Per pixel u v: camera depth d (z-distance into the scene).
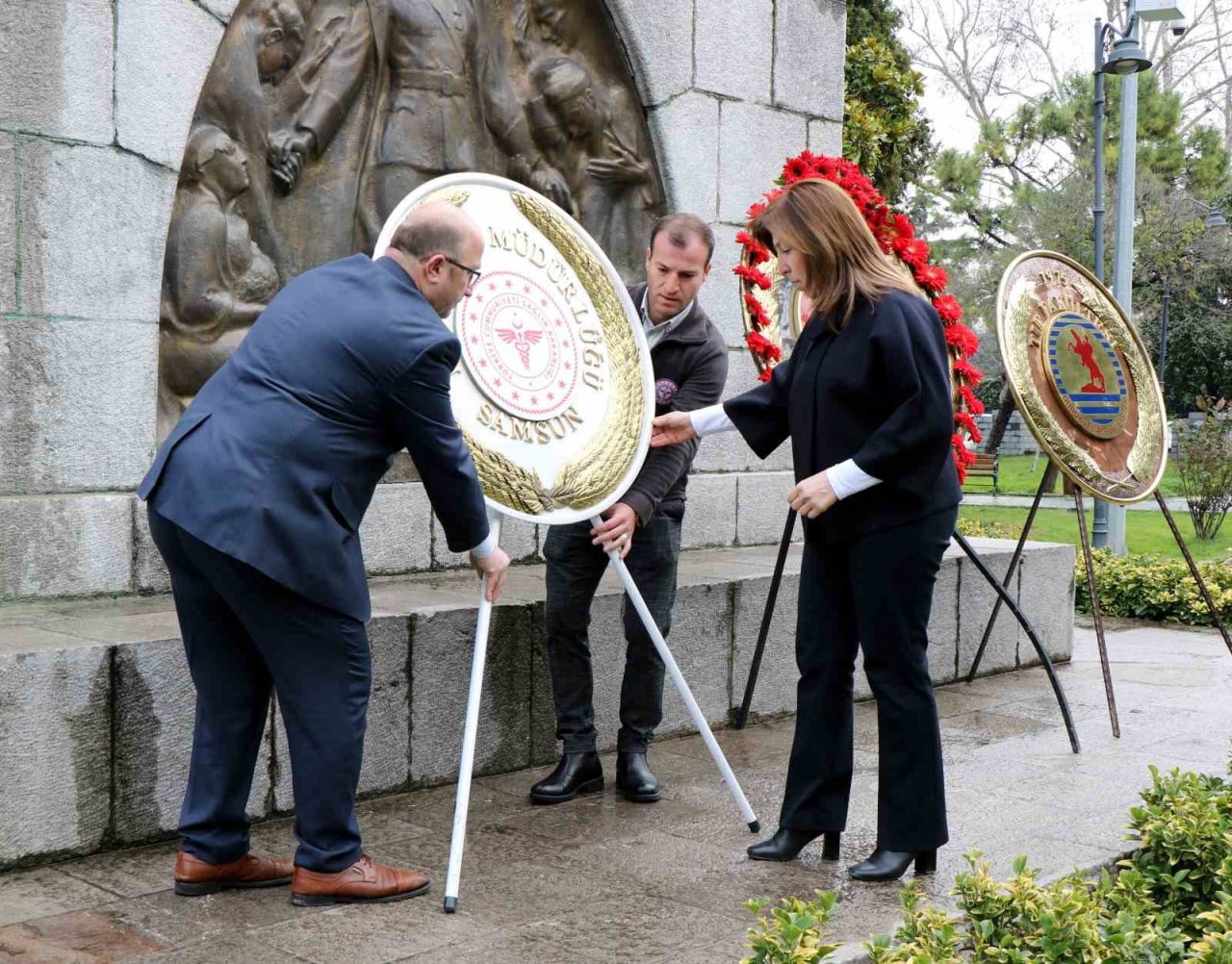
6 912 2.98
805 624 3.51
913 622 3.34
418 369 2.93
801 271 3.38
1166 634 7.83
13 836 3.23
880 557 3.31
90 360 4.09
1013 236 29.28
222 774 3.09
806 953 2.33
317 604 2.94
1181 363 32.16
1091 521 17.50
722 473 6.17
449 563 5.09
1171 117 27.05
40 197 3.96
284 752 3.77
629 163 5.82
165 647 3.48
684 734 4.93
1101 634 5.05
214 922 2.94
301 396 2.90
